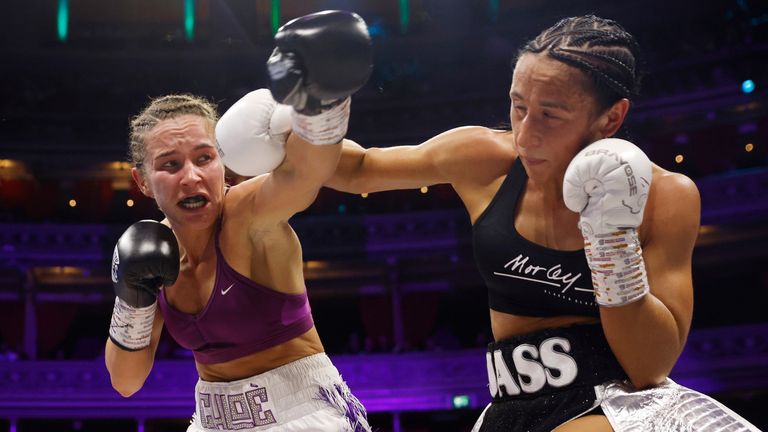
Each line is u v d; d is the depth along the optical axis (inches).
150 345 98.5
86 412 652.1
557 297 79.3
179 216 89.7
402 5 868.6
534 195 81.4
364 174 92.3
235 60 832.3
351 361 661.9
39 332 717.9
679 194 79.0
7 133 746.8
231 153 80.6
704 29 731.4
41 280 719.7
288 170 81.6
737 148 703.7
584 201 72.4
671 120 711.1
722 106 685.9
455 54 845.2
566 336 78.8
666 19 776.3
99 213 760.3
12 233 701.3
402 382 654.5
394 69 831.7
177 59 831.1
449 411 703.1
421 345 743.7
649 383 75.7
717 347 613.0
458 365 652.7
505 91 799.7
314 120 72.4
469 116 791.1
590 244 72.5
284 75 67.5
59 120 769.6
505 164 85.8
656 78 708.7
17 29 820.0
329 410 91.0
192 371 661.3
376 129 796.6
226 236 90.0
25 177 759.1
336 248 738.8
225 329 90.3
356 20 68.5
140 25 864.3
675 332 74.5
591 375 77.4
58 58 810.8
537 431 77.1
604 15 800.9
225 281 89.5
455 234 730.2
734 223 659.4
